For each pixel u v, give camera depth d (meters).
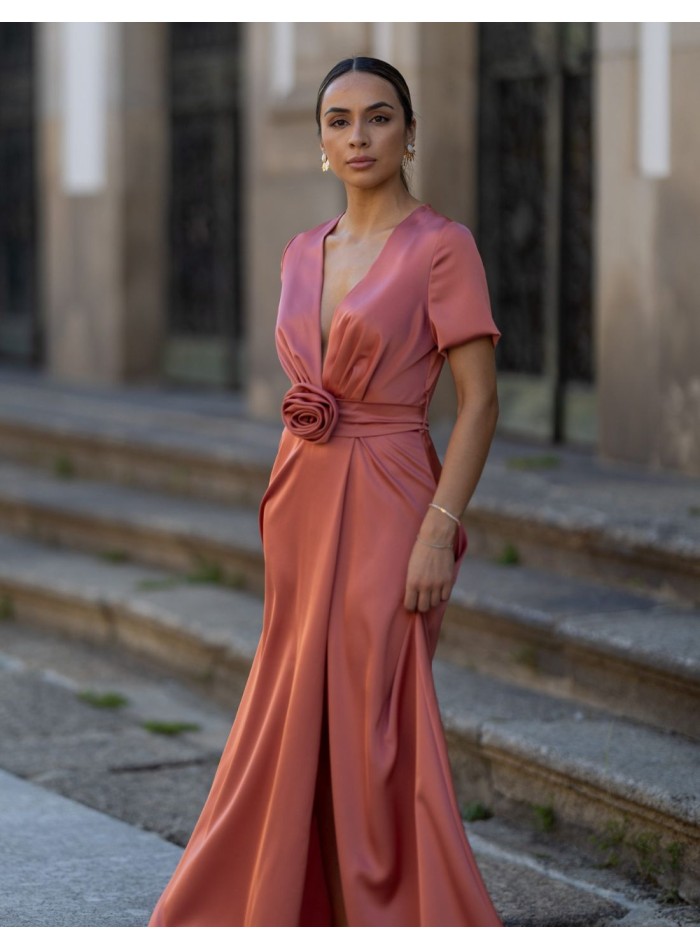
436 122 12.43
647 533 8.32
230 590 10.46
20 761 7.95
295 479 5.10
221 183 15.62
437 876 4.77
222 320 15.77
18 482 13.33
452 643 8.52
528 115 12.27
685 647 7.11
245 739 5.17
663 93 10.23
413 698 4.93
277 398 13.48
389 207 5.08
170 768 7.91
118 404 14.88
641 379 10.57
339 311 4.97
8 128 18.62
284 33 13.26
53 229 16.97
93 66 16.16
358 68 4.96
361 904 4.86
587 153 11.77
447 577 4.94
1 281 18.89
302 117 13.10
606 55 10.66
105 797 7.40
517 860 6.58
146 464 12.80
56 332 17.09
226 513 11.53
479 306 4.91
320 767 5.05
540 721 7.23
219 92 15.52
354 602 4.95
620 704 7.39
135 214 16.12
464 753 7.29
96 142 16.23
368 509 4.99
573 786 6.60
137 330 16.33
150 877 6.36
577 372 12.04
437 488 5.00
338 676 4.95
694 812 5.96
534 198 12.27
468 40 12.52
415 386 5.05
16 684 9.49
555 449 11.86
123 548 11.66
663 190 10.29
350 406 5.05
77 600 10.53
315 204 13.05
